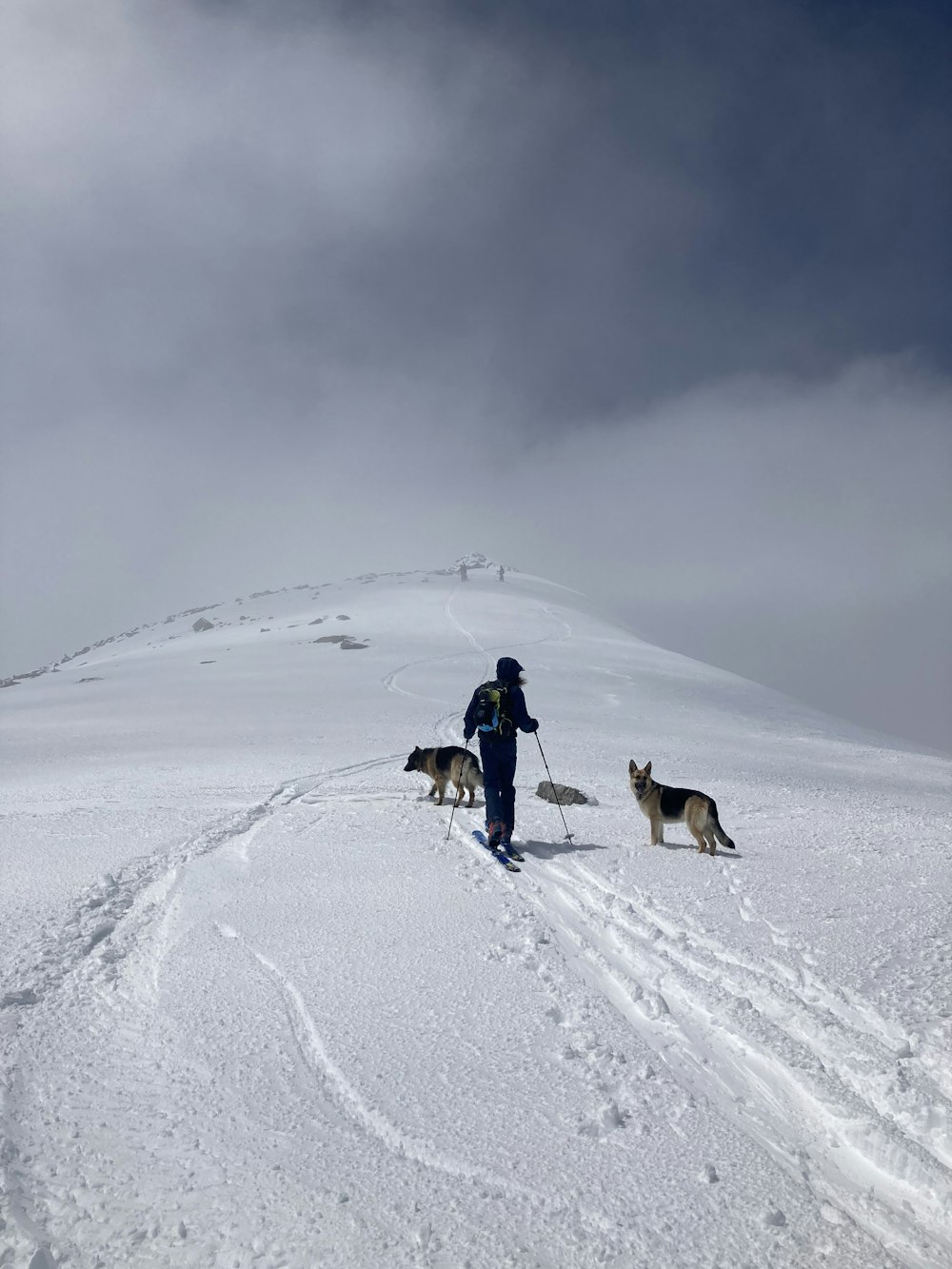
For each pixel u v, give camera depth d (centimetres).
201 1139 328
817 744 2658
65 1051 406
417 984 475
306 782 1382
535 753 1809
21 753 2025
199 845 867
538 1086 361
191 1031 424
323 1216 279
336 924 589
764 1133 332
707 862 761
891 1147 309
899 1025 395
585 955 530
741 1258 257
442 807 1091
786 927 547
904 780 1919
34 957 531
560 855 805
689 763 1786
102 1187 298
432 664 4144
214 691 3362
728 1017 423
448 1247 262
